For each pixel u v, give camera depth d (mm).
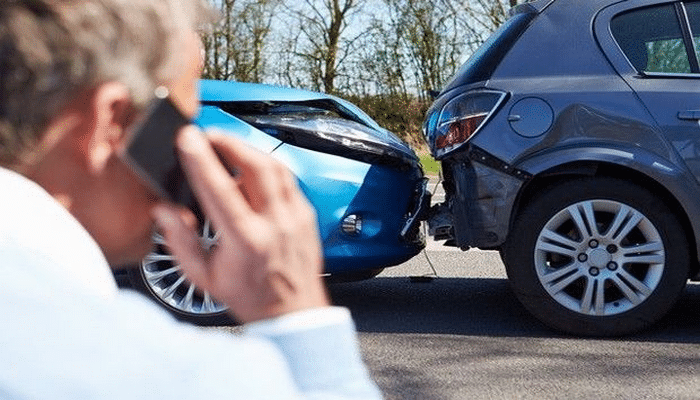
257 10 22531
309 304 761
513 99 4555
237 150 784
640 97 4484
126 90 753
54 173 766
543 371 4047
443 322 5004
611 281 4535
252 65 22703
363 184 4801
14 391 645
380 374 4020
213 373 672
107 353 663
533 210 4543
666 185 4430
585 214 4516
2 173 738
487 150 4562
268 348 706
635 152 4449
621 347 4426
